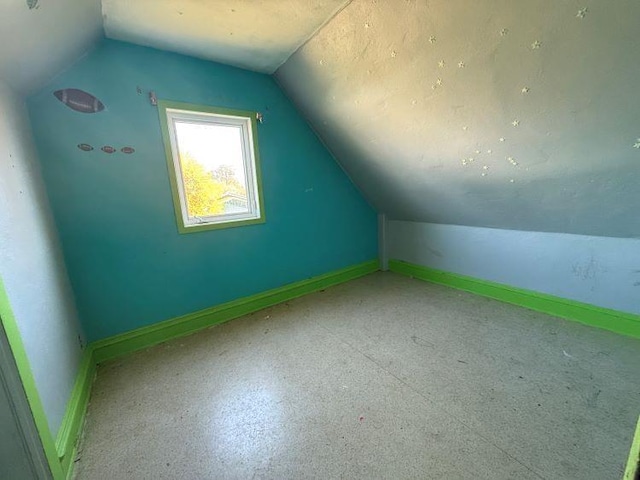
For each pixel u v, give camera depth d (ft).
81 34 4.38
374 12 4.20
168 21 4.69
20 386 2.76
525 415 3.89
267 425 3.97
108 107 5.25
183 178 6.41
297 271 8.63
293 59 6.08
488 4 3.36
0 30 2.89
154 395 4.64
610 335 5.69
